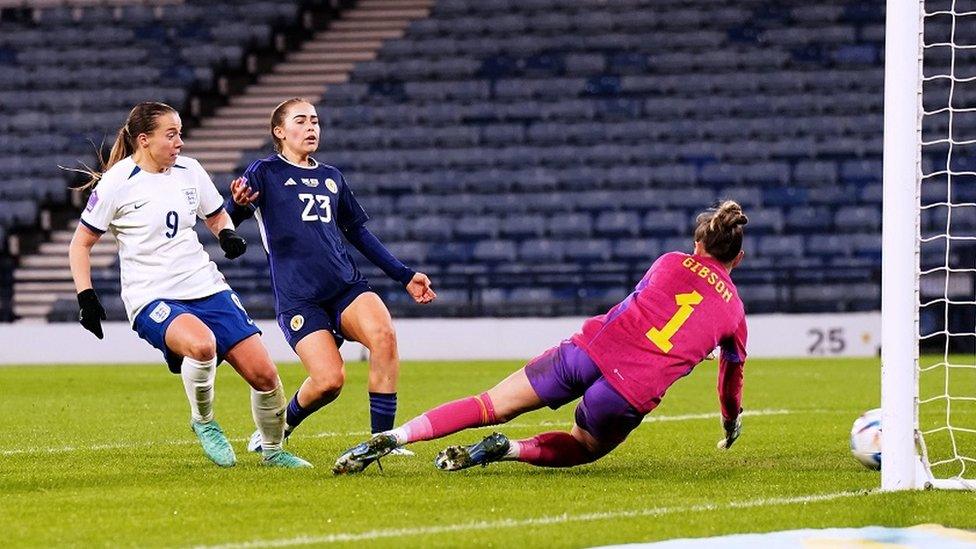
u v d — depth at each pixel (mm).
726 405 24703
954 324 76375
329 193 26984
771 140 90500
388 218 86125
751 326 74000
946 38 94250
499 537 17797
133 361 73312
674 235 84688
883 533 18375
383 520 19297
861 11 99812
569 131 92500
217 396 47594
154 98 95062
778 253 82312
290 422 27312
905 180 21891
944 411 40156
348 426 36406
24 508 20500
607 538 17891
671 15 100812
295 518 19484
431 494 21797
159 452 29469
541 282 77562
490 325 74312
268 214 26688
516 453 23859
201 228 84688
